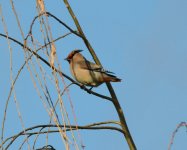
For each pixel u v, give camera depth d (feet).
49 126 27.14
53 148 27.09
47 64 26.94
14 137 27.12
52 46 25.95
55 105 24.41
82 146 22.85
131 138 31.07
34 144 27.17
